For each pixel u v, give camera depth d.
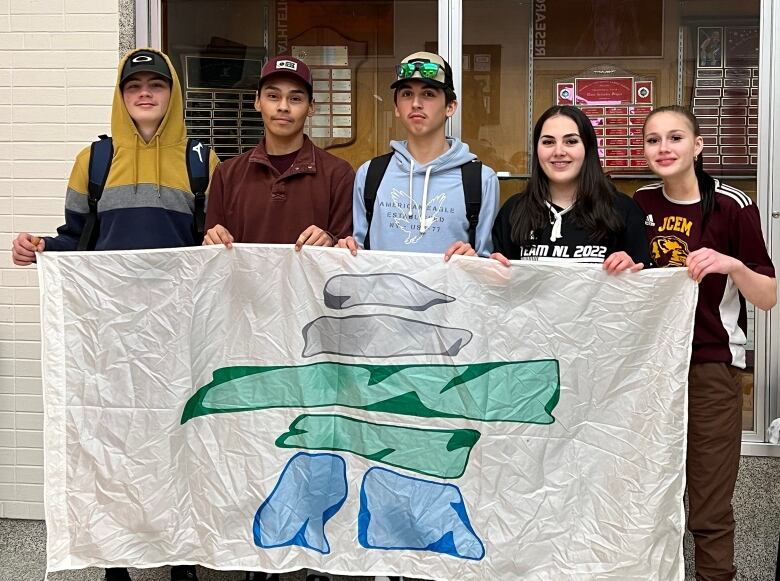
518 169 4.48
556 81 4.44
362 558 3.25
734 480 3.40
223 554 3.29
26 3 4.27
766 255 3.29
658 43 4.36
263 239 3.55
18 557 4.18
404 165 3.54
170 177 3.58
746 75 4.23
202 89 4.51
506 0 4.41
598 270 3.11
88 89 4.28
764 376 4.06
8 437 4.34
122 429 3.27
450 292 3.19
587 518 3.14
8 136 4.30
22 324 4.32
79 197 3.57
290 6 4.50
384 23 4.46
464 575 3.19
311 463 3.27
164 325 3.27
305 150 3.61
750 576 4.00
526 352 3.16
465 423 3.20
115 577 3.54
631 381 3.11
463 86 4.45
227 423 3.30
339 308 3.25
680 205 3.41
